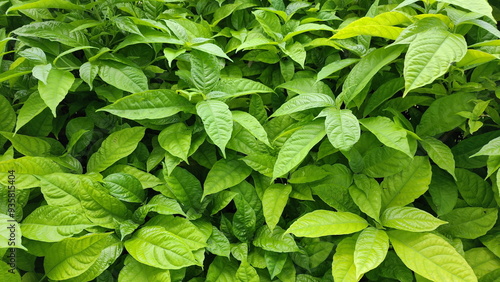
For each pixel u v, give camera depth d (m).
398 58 0.65
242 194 0.63
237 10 0.75
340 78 0.69
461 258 0.51
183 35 0.65
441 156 0.59
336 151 0.62
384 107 0.65
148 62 0.70
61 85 0.58
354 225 0.57
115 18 0.63
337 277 0.53
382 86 0.63
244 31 0.72
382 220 0.58
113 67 0.63
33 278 0.56
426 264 0.52
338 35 0.58
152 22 0.64
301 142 0.56
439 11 0.59
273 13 0.69
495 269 0.57
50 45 0.64
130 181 0.60
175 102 0.62
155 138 0.67
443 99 0.61
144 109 0.60
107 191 0.58
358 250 0.53
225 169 0.63
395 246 0.55
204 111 0.57
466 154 0.63
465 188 0.62
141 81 0.63
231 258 0.61
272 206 0.60
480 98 0.64
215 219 0.65
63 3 0.63
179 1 0.71
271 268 0.58
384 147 0.61
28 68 0.63
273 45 0.68
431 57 0.50
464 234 0.60
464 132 0.66
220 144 0.55
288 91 0.68
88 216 0.56
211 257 0.64
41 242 0.55
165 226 0.59
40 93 0.56
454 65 0.59
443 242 0.53
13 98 0.66
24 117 0.58
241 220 0.61
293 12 0.71
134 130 0.64
